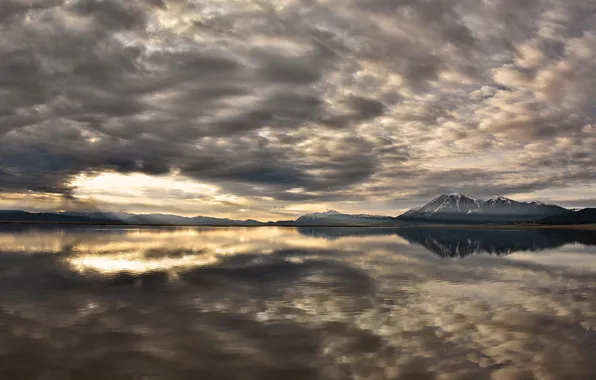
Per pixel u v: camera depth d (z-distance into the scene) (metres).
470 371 9.75
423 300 17.95
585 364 10.17
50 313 15.49
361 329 13.34
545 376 9.47
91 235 78.44
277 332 13.02
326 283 22.41
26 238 65.44
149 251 42.19
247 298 18.33
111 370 9.88
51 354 10.94
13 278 23.89
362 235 97.69
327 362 10.38
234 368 10.01
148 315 15.22
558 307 16.48
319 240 70.25
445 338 12.33
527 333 12.82
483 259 35.44
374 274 25.84
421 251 44.62
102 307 16.52
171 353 11.05
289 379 9.36
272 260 34.53
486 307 16.52
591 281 23.06
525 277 24.58
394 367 10.02
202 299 18.14
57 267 28.78
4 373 9.65
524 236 85.44
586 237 79.19
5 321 14.30
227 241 63.50
